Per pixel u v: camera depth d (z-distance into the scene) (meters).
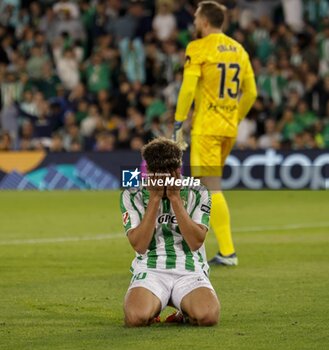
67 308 27.41
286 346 22.33
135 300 23.98
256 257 37.50
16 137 76.81
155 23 83.94
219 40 35.78
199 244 24.22
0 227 48.31
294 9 86.00
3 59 84.44
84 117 75.12
